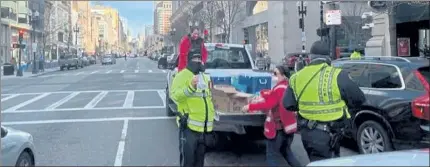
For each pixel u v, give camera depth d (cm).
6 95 1814
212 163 623
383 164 290
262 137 737
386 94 644
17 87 2238
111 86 2250
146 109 1324
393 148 633
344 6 2873
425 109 588
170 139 847
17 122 1088
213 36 4047
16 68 3297
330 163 306
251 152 694
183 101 554
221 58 1030
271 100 551
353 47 2780
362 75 705
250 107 560
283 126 566
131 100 1581
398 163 291
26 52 3578
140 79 2788
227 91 657
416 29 1944
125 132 935
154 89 2055
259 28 3797
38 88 2169
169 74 1108
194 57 554
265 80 723
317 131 472
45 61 4234
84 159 677
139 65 4297
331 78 467
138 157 675
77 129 984
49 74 3562
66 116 1190
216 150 697
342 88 463
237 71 855
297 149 734
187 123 549
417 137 598
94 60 4978
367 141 673
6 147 498
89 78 2964
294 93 491
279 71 555
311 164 313
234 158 655
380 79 670
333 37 1938
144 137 868
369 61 707
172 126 1009
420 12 1692
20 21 2969
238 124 652
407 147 613
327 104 468
